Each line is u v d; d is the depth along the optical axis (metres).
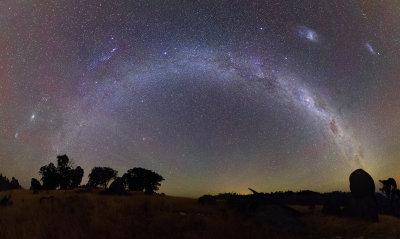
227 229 9.91
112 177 32.97
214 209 14.73
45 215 11.41
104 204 14.47
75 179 31.05
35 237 8.45
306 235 10.02
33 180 24.30
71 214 11.69
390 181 16.41
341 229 10.77
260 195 17.44
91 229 9.41
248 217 12.16
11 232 8.77
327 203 13.86
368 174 13.21
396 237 9.54
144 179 27.45
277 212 11.78
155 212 13.40
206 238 8.95
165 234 9.40
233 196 18.09
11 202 14.91
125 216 12.03
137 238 8.90
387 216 14.02
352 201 13.09
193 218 11.39
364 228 10.81
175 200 18.86
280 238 9.44
